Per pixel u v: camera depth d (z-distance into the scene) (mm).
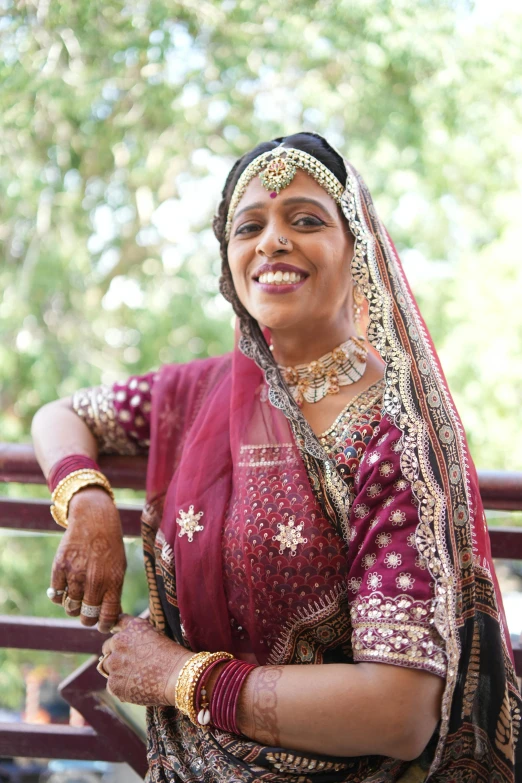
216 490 1424
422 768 1328
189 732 1377
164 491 1572
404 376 1322
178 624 1455
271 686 1219
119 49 5305
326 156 1430
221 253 1590
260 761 1268
